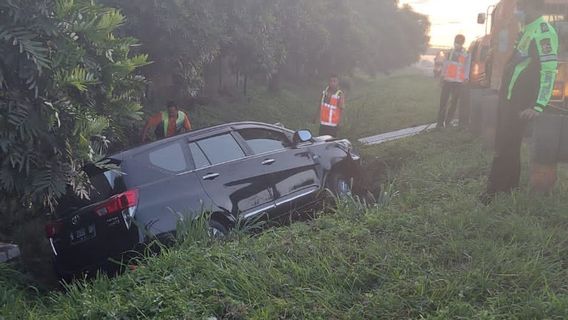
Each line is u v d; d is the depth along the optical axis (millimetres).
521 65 6141
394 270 4781
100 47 6633
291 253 5309
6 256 6953
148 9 11883
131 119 7465
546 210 5934
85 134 6203
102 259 6008
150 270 5262
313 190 7680
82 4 6395
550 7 11141
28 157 5816
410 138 12031
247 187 6836
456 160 8891
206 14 12953
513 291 4418
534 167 6551
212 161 6707
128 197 5918
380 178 9883
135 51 11891
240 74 19984
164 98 14875
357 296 4547
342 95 11570
